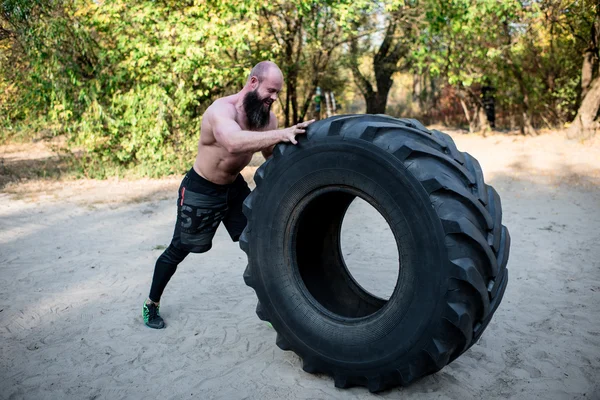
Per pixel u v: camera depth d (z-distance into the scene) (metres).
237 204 3.43
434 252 2.39
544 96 14.27
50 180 9.19
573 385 2.83
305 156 2.72
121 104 9.15
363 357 2.64
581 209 6.44
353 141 2.57
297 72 13.24
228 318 3.74
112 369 3.07
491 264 2.45
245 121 3.08
